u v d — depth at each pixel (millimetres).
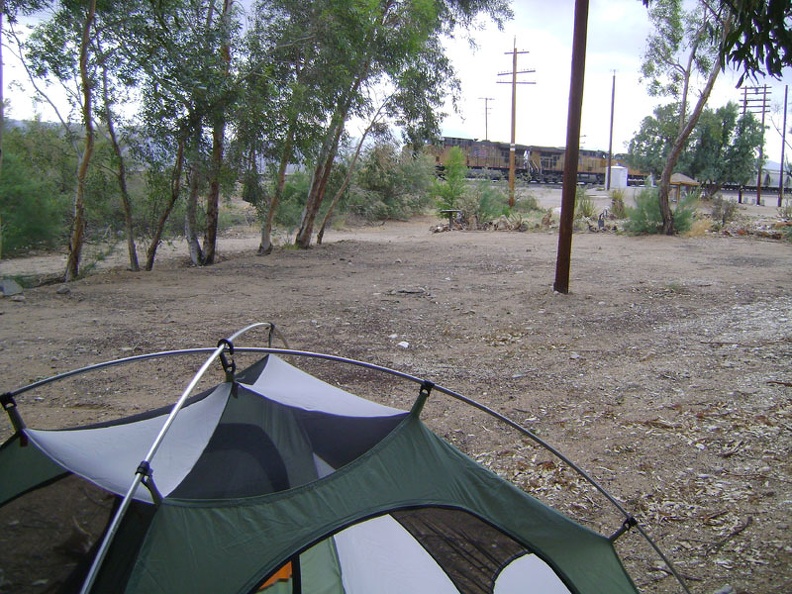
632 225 25625
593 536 3428
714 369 8641
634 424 6750
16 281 15812
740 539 4633
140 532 2570
